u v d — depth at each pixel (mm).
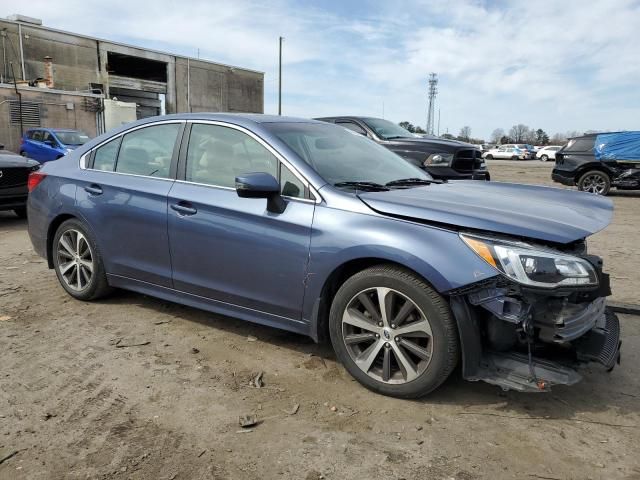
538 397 3152
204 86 57125
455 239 2850
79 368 3457
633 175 14008
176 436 2732
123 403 3037
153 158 4180
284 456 2582
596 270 2822
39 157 20141
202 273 3795
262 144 3602
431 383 2965
